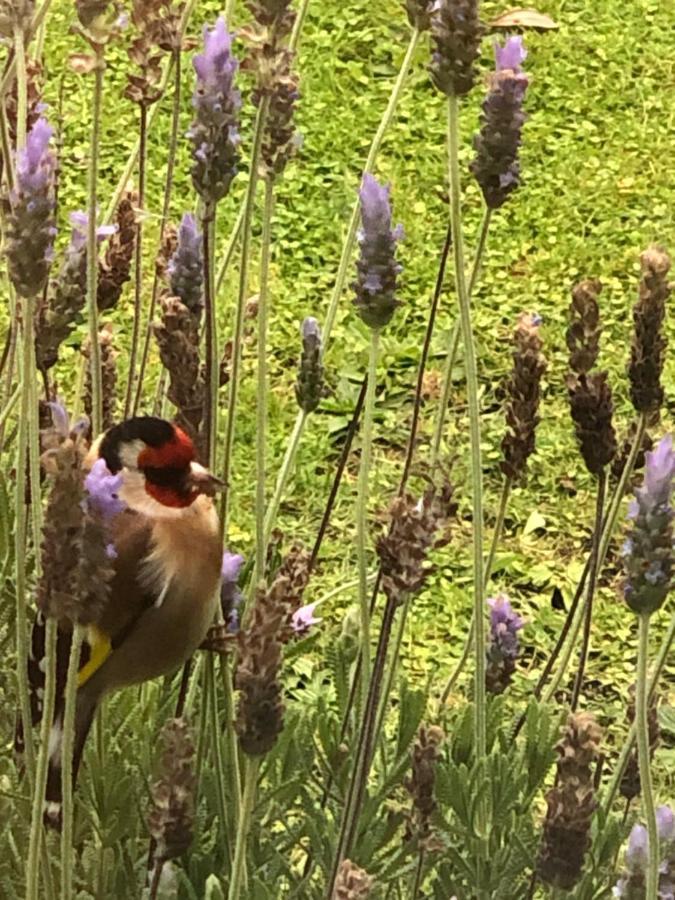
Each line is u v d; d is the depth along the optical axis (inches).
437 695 192.2
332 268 287.1
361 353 264.5
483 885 118.2
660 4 380.5
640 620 89.1
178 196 297.4
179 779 95.8
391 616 99.0
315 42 357.7
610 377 263.7
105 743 121.0
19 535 103.4
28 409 102.3
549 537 227.9
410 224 302.0
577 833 96.2
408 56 125.3
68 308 120.0
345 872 84.2
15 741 120.7
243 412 246.4
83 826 116.2
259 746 89.8
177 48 124.0
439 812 122.0
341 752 122.7
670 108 344.2
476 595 118.4
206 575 118.3
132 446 117.1
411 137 330.3
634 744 124.5
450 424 249.6
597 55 358.9
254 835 121.3
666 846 95.7
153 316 135.3
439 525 99.5
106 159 307.6
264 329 117.0
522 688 194.2
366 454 115.1
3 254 92.9
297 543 115.0
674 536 88.0
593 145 330.6
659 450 86.5
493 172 113.7
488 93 112.0
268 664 87.8
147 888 115.3
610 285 289.1
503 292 285.9
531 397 126.3
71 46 340.2
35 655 116.6
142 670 119.4
